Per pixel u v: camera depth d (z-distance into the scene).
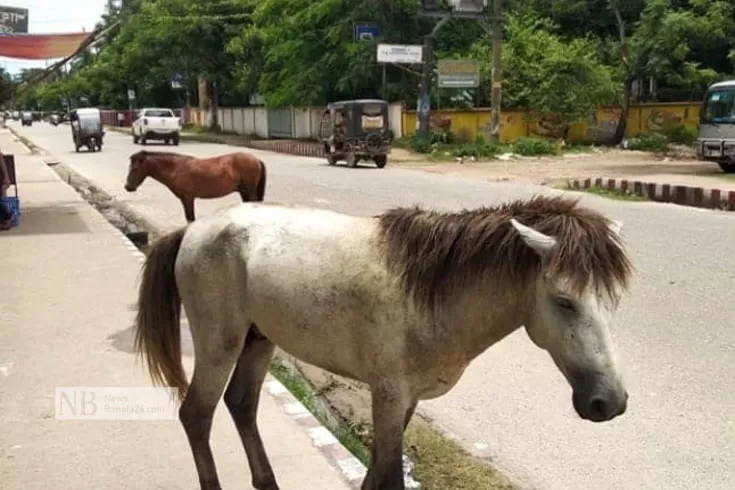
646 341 6.82
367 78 33.91
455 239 3.15
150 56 49.19
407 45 32.28
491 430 5.23
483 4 29.25
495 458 4.83
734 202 15.13
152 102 68.88
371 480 3.43
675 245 11.01
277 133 43.81
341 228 3.53
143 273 4.19
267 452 4.70
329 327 3.41
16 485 4.28
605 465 4.68
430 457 4.86
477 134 33.06
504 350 6.84
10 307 8.16
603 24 37.97
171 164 9.89
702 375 6.00
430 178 21.83
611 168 24.89
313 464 4.55
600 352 2.84
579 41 34.22
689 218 13.80
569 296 2.85
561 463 4.73
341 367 3.49
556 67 33.19
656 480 4.47
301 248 3.53
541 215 3.06
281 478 4.37
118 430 5.02
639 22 34.44
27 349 6.69
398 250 3.26
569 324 2.89
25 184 21.06
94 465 4.53
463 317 3.17
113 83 73.94
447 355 3.23
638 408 5.44
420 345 3.21
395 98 34.94
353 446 5.19
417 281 3.18
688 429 5.11
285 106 39.31
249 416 4.07
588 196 17.58
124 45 54.91
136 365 6.24
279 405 5.48
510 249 3.06
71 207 16.44
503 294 3.11
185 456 4.65
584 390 2.86
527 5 38.53
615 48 35.75
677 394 5.66
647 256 10.23
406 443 5.04
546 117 34.34
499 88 30.36
